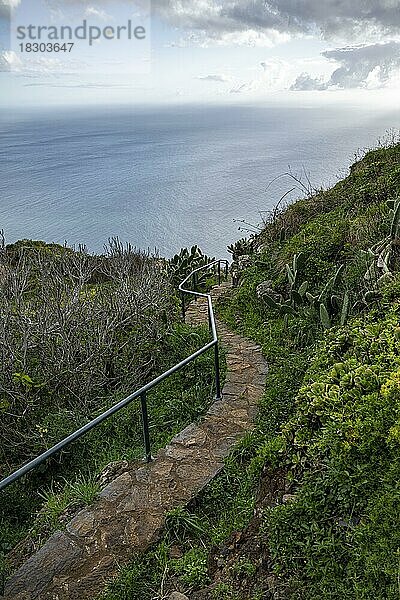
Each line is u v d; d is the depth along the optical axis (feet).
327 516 10.38
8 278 27.07
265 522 11.29
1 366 21.15
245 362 23.63
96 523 13.21
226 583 10.99
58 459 18.56
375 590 8.61
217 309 33.73
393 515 9.22
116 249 33.86
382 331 14.35
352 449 10.32
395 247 23.07
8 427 20.12
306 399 12.25
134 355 25.17
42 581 11.69
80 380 22.56
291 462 12.24
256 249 40.96
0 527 15.92
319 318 23.70
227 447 16.38
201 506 13.94
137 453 17.08
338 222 31.71
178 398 21.54
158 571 11.78
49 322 23.45
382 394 10.77
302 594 9.61
